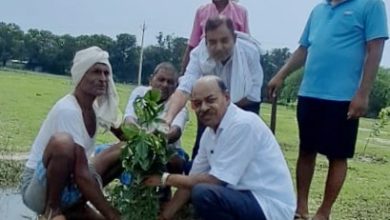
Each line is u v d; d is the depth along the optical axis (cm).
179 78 488
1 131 998
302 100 468
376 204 631
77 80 411
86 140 416
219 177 379
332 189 464
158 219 420
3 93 2166
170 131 449
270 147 389
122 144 433
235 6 527
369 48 443
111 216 407
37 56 4778
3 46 4816
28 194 414
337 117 453
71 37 4241
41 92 2453
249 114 388
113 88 427
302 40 499
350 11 450
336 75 452
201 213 383
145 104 406
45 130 416
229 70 471
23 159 677
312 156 475
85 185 399
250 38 485
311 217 496
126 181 410
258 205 379
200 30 538
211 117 383
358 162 1077
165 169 415
